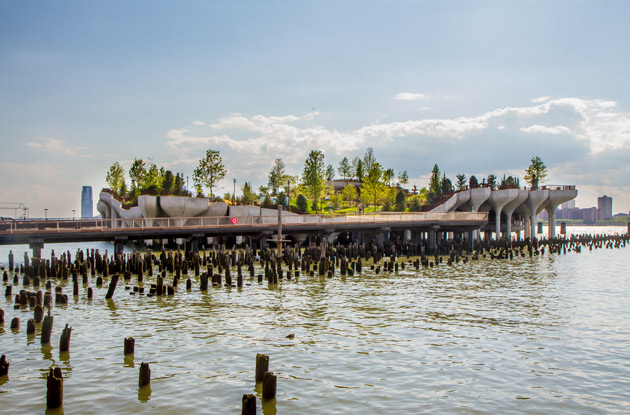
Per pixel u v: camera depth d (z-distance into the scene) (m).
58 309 31.20
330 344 23.83
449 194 101.19
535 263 65.81
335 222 67.94
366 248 69.19
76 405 16.53
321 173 126.50
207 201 80.94
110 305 32.50
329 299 35.53
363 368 20.42
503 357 22.16
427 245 86.25
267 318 29.22
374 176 125.19
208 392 17.67
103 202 110.62
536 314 31.30
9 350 22.36
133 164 122.56
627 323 28.95
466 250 78.19
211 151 102.44
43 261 46.03
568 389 18.50
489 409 16.61
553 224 107.88
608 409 16.78
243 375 19.41
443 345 23.89
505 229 109.12
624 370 20.62
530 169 132.62
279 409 16.31
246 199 123.88
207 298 35.25
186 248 58.81
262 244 61.91
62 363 20.69
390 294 38.00
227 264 41.00
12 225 50.50
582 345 24.22
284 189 143.00
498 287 42.56
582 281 47.06
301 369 20.20
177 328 26.61
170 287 36.00
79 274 47.34
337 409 16.39
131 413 15.95
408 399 17.30
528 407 16.84
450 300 35.84
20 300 31.55
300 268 53.22
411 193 156.88
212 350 22.66
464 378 19.44
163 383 18.52
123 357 21.52
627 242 118.19
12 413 15.89
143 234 52.59
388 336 25.42
